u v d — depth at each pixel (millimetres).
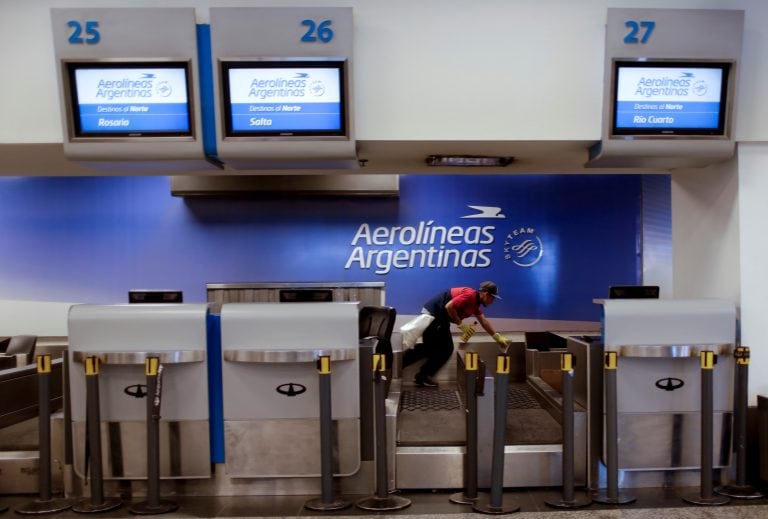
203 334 3770
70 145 3746
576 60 3797
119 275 8383
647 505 3607
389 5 3777
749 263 3992
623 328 3779
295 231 8391
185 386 3787
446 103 3803
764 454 3846
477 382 4023
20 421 4805
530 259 8367
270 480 3881
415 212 8383
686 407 3842
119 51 3676
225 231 8383
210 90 3820
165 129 3766
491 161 4633
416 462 3908
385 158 4512
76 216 8352
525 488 3938
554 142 3895
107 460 3801
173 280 8391
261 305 3799
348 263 8398
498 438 3514
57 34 3645
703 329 3811
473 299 6398
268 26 3656
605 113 3758
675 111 3777
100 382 3789
